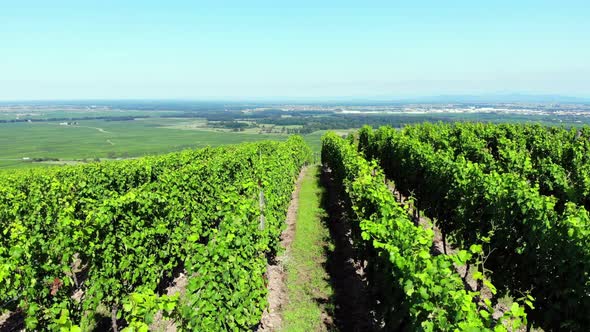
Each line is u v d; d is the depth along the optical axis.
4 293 6.43
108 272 7.47
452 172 10.79
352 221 10.91
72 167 20.27
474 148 16.89
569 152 16.22
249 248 7.69
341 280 10.06
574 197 10.37
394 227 6.46
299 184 26.14
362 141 31.77
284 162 17.66
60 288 7.07
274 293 9.42
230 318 6.15
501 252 8.08
